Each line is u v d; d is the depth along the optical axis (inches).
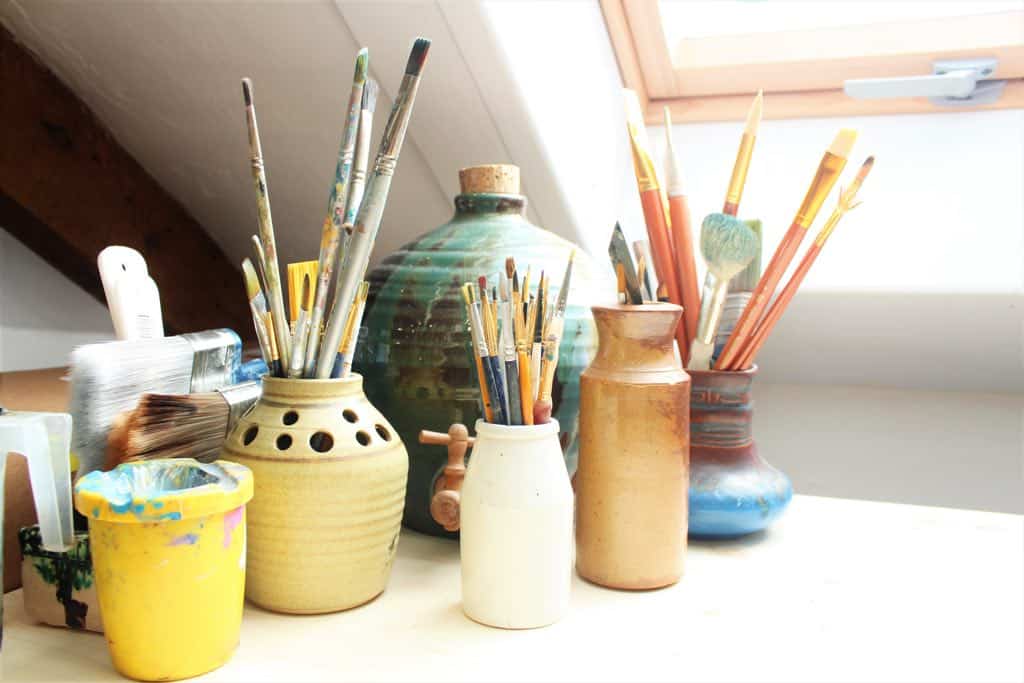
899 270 37.6
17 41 31.1
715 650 19.4
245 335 43.9
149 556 17.0
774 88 38.9
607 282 28.3
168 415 21.8
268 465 20.4
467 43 26.4
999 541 27.3
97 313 39.4
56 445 18.9
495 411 21.0
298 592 20.8
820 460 42.4
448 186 33.2
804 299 39.3
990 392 39.8
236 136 33.8
